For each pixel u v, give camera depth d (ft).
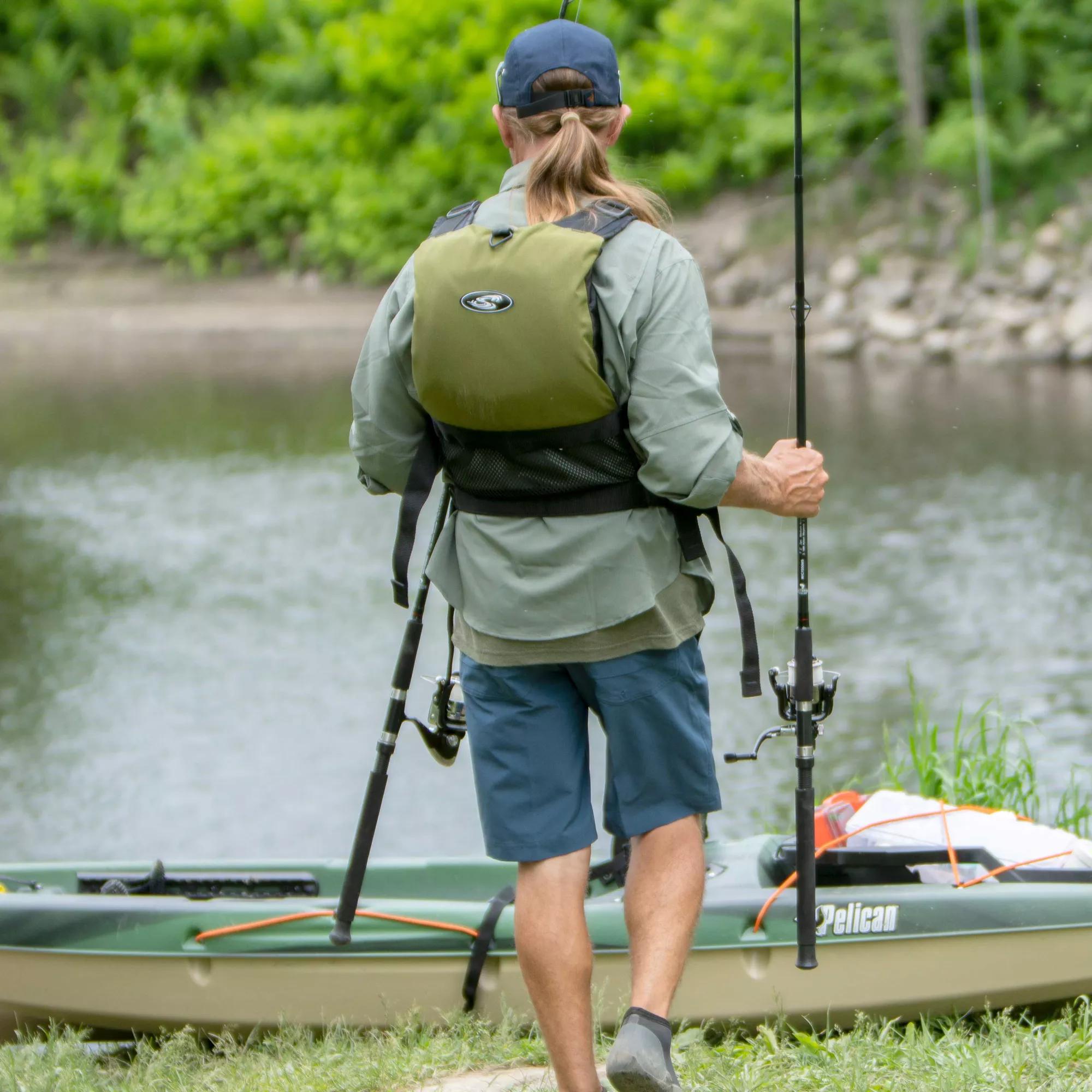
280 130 406.21
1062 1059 36.45
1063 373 276.21
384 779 32.35
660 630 29.30
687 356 27.81
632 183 29.94
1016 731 95.40
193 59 446.60
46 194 424.05
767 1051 40.22
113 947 47.52
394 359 29.94
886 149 343.67
